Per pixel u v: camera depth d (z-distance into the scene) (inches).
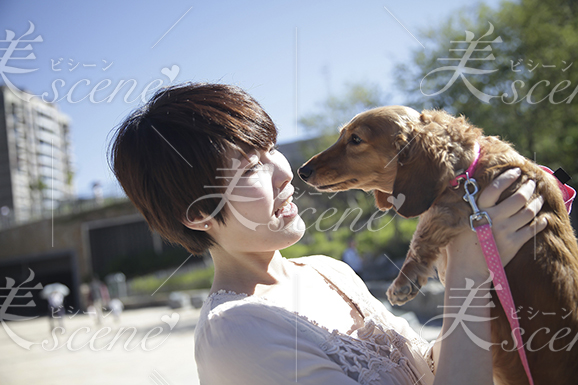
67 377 271.7
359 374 45.3
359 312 58.4
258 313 46.0
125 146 52.4
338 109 695.7
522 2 407.8
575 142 383.2
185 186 49.6
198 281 875.4
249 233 51.2
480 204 57.0
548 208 62.2
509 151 63.9
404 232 509.0
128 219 1092.5
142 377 237.0
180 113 50.7
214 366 45.1
